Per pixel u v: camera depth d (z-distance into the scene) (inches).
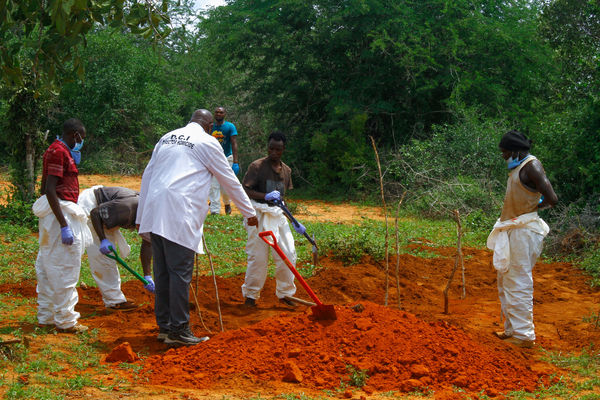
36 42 179.9
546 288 301.4
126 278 295.1
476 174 592.1
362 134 743.7
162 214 195.9
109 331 215.8
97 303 256.4
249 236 251.0
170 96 1009.5
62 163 203.5
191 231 198.1
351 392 163.2
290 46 757.9
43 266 209.8
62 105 895.7
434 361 180.5
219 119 472.4
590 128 466.3
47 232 206.1
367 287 287.4
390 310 209.8
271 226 247.9
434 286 300.7
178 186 197.9
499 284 221.8
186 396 154.9
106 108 897.5
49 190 200.5
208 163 204.5
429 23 737.0
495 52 733.9
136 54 940.6
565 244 380.5
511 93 749.3
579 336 222.2
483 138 615.5
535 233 208.1
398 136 762.2
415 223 497.7
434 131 673.6
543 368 189.0
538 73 728.3
